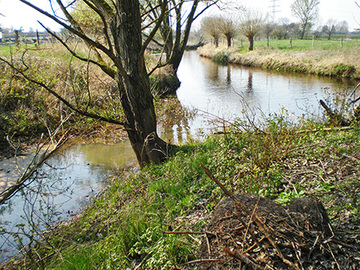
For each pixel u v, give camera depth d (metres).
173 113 14.86
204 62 44.22
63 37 14.15
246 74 28.75
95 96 13.12
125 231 4.62
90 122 12.05
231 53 43.09
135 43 7.17
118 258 4.14
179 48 21.92
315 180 4.96
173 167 6.89
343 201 4.21
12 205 6.98
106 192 7.02
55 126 11.68
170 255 3.82
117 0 6.95
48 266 4.54
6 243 5.63
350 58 23.78
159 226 4.57
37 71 12.34
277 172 5.34
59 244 5.13
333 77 23.38
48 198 6.99
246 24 41.66
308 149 6.18
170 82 20.61
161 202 5.61
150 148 7.86
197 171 6.46
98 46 6.24
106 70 7.64
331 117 8.11
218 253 3.23
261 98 17.55
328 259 3.03
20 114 11.54
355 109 7.95
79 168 8.86
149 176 6.91
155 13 12.91
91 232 5.40
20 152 10.10
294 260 2.97
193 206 5.13
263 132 7.07
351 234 3.40
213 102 16.94
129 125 7.85
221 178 5.71
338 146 5.96
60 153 10.09
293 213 3.38
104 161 9.33
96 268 4.11
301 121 8.58
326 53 27.64
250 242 3.16
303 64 27.52
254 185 5.08
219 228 3.45
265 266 2.93
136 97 7.51
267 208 3.47
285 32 61.94
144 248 4.22
